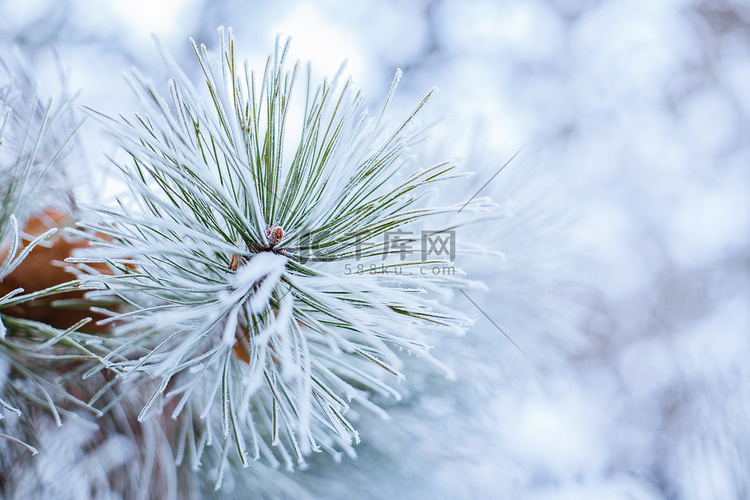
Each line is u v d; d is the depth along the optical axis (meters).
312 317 0.36
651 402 1.44
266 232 0.36
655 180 1.63
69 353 0.40
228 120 0.34
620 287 1.52
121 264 0.35
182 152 0.34
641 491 1.02
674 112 1.64
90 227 0.35
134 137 0.35
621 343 1.51
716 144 1.63
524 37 1.59
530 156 0.55
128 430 0.42
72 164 0.40
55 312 0.38
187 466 0.43
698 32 1.61
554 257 0.53
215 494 0.44
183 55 1.22
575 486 0.99
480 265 0.51
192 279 0.37
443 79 1.53
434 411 0.50
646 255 1.60
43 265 0.37
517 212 0.52
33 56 1.03
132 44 1.16
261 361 0.32
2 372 0.37
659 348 1.50
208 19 1.30
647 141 1.63
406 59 1.52
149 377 0.39
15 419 0.40
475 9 1.55
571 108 1.62
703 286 1.58
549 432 1.01
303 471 0.46
